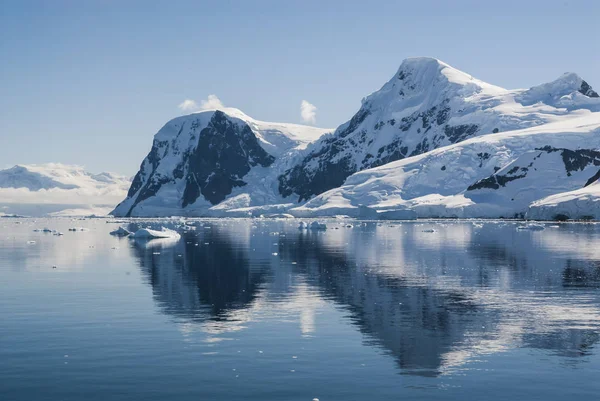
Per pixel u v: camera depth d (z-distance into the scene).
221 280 46.09
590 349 25.98
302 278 47.09
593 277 47.22
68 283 44.81
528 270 52.06
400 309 34.25
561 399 20.50
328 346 26.52
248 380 22.27
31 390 21.34
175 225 193.00
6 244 89.44
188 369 23.47
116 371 23.27
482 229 137.62
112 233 122.25
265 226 178.88
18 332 29.00
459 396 20.75
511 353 25.48
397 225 170.88
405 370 23.34
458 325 30.25
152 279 46.94
